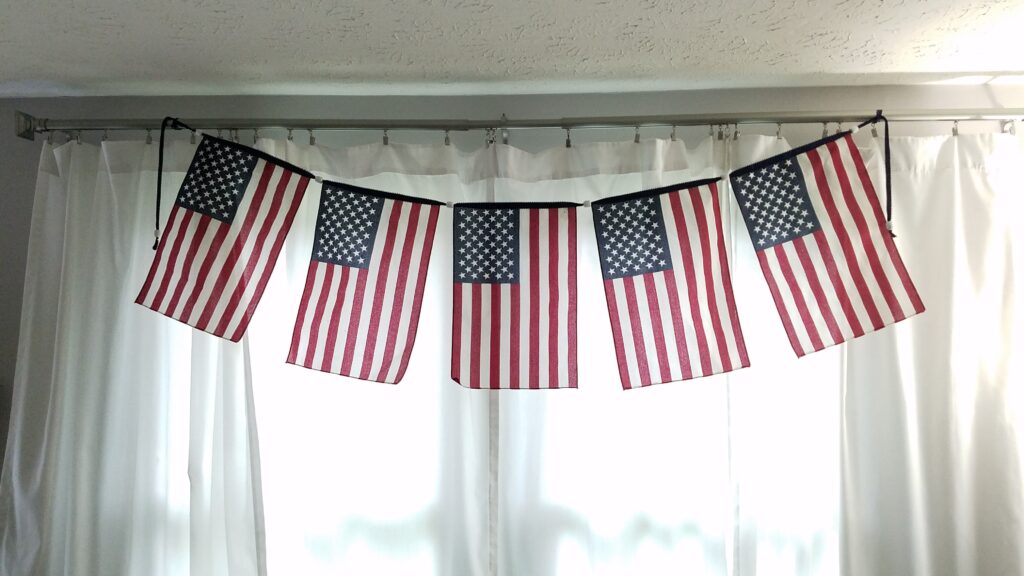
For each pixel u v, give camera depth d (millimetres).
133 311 2131
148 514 2068
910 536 2004
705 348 1897
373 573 2080
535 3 1688
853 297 1886
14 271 2271
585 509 2068
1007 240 2084
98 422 2092
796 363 2072
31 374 2111
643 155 2100
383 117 2299
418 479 2102
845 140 1953
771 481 2045
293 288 2111
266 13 1738
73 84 2211
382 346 1927
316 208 2145
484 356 1934
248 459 2031
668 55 1994
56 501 2072
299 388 2100
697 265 1923
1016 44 1924
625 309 1932
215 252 1932
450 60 2025
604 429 2072
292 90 2264
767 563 2041
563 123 2113
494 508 2035
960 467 2027
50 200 2168
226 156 1964
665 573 2039
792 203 1941
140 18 1766
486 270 1964
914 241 2088
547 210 1979
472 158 2158
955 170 2092
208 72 2115
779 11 1729
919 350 2070
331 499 2080
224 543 2045
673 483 2059
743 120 2100
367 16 1752
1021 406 2047
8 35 1854
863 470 2041
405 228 1980
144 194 2160
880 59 2033
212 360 2092
